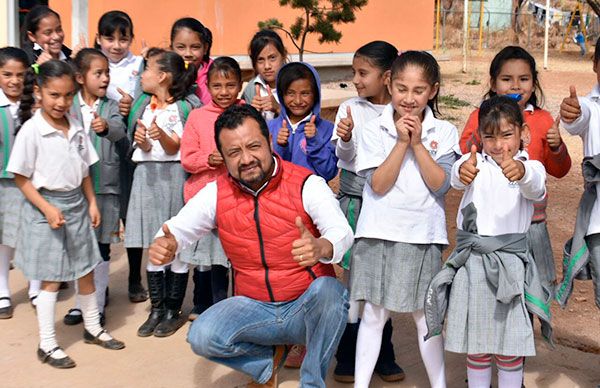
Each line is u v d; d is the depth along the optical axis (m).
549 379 4.15
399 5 17.16
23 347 4.52
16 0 8.72
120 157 5.00
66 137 4.30
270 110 4.79
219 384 4.11
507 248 3.46
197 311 4.94
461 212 3.59
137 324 4.91
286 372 4.27
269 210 3.34
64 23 10.28
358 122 4.17
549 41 30.89
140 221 4.77
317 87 4.37
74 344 4.58
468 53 26.50
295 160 4.39
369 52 4.09
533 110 4.09
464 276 3.52
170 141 4.64
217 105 4.58
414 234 3.66
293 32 10.66
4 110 4.83
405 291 3.65
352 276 3.78
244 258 3.43
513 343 3.38
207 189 3.49
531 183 3.37
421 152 3.59
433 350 3.73
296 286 3.42
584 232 3.82
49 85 4.15
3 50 4.88
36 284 5.16
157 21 11.62
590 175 3.75
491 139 3.47
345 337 4.12
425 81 3.62
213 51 12.84
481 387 3.58
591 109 3.86
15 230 4.85
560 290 3.89
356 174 4.16
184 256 4.63
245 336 3.40
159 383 4.11
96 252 4.49
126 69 5.71
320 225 3.34
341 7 10.83
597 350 4.59
